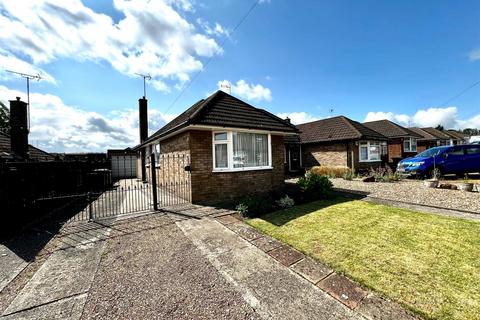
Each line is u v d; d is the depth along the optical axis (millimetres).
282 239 4461
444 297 2490
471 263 3166
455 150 11414
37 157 14352
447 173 11211
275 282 3016
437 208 6086
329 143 18062
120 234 4996
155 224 5660
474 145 11656
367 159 17656
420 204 6586
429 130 37688
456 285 2695
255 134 9695
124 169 23250
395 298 2529
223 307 2525
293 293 2758
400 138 22312
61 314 2480
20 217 6020
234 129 8586
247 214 6242
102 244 4449
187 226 5465
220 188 8641
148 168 16062
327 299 2617
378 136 18141
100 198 9641
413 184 10062
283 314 2381
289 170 20047
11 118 12711
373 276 2990
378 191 8914
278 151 10547
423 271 3033
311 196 8070
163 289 2908
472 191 7801
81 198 9703
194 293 2807
